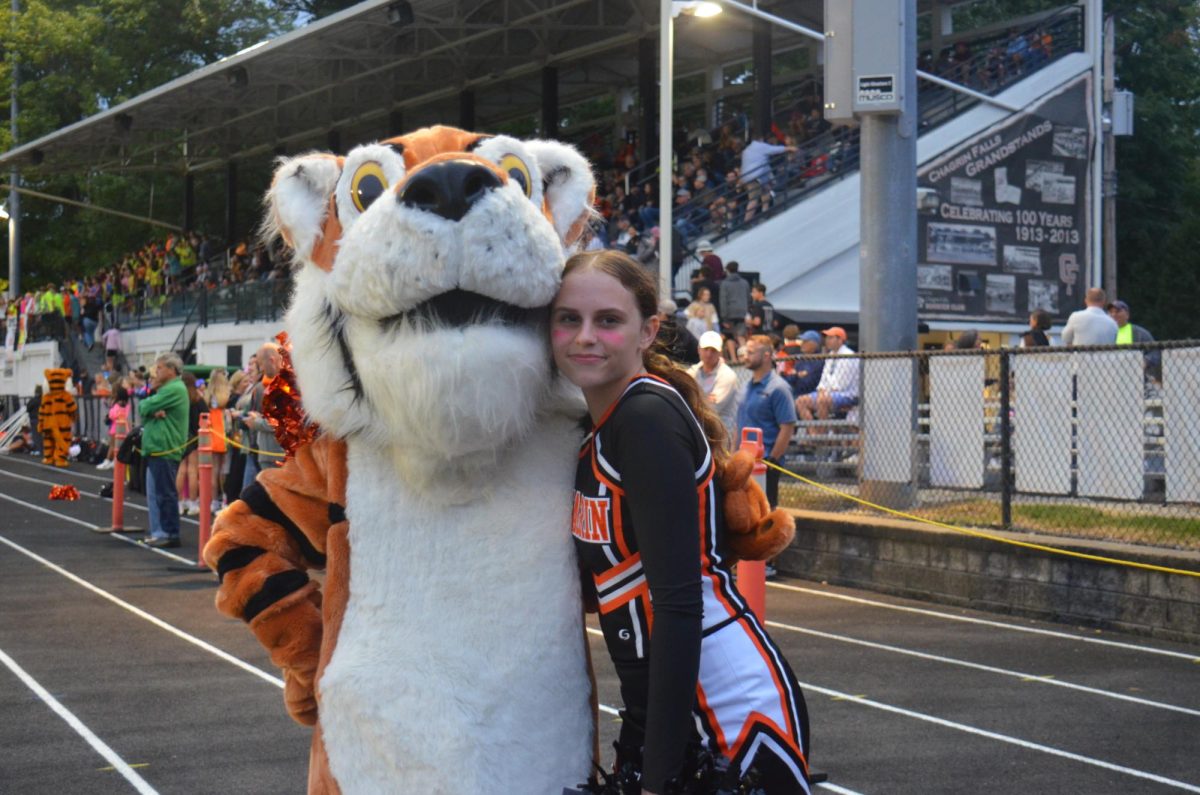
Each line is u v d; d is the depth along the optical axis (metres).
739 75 37.06
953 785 5.69
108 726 6.68
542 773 2.90
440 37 27.72
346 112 35.88
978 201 23.62
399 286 2.72
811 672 7.97
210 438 12.51
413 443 2.86
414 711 2.86
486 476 2.94
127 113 35.00
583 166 3.27
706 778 2.66
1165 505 9.59
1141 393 9.80
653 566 2.69
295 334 3.05
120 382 24.98
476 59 29.72
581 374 2.83
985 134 23.70
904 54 12.95
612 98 40.66
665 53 16.44
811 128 26.06
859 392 11.91
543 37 28.78
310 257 3.07
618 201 26.69
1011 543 10.05
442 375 2.71
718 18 25.81
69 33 47.84
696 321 15.00
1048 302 24.33
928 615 10.08
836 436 12.27
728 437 3.16
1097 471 10.04
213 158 41.03
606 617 2.87
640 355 2.92
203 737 6.47
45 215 51.69
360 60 29.72
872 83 12.82
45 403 28.83
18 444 33.75
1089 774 5.87
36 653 8.55
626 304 2.84
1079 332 13.66
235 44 48.22
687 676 2.65
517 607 2.92
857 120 13.20
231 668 8.09
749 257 21.84
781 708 2.80
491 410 2.75
